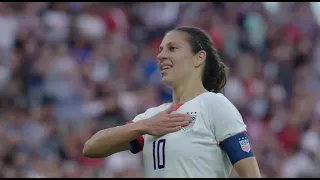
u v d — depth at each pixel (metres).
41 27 42.06
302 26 49.59
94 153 12.83
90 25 43.28
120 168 31.69
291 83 45.44
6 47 40.72
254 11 49.00
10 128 33.53
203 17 47.66
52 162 32.09
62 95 37.47
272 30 48.78
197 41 13.04
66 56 40.31
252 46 47.22
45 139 33.50
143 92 39.12
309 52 48.25
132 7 47.12
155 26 46.94
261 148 37.91
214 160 12.19
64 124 35.12
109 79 40.12
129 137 12.50
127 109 37.38
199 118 12.30
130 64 42.16
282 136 39.16
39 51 40.59
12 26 41.56
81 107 36.56
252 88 42.34
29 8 42.91
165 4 48.06
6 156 31.91
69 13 43.69
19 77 38.75
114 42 43.47
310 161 37.25
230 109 12.26
